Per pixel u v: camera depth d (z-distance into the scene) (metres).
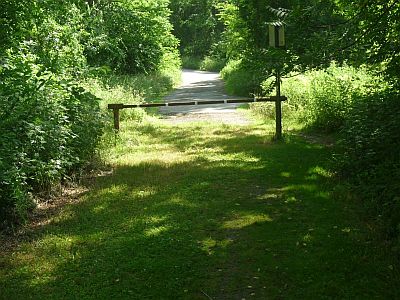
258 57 7.57
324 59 6.77
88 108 8.90
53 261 5.21
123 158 9.58
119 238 5.73
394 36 6.91
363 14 6.62
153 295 4.45
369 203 6.24
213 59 47.22
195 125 13.33
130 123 13.48
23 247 5.61
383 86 9.78
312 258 5.02
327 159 8.81
